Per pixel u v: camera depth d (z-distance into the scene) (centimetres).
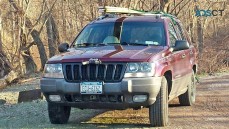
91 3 2769
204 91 1473
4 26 3112
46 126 872
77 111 1062
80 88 793
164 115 835
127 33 942
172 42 956
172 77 898
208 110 1077
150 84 786
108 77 786
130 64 788
